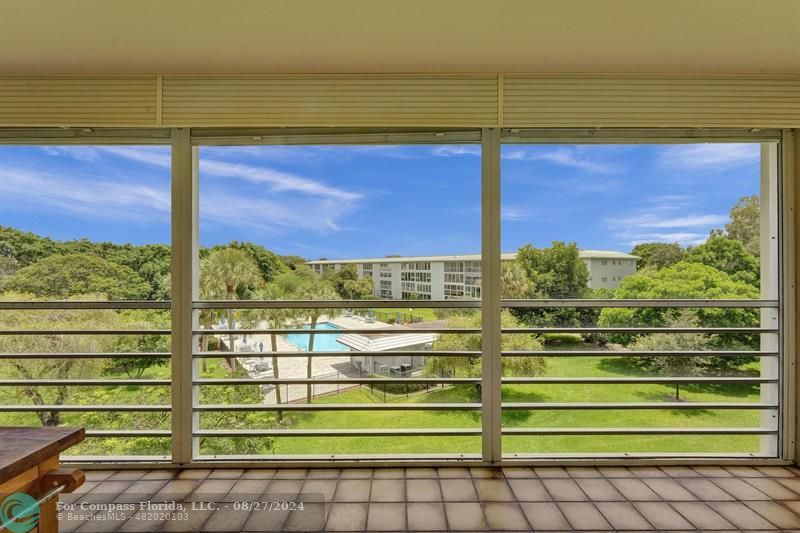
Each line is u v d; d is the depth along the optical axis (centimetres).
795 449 206
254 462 205
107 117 198
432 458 209
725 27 160
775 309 211
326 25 161
